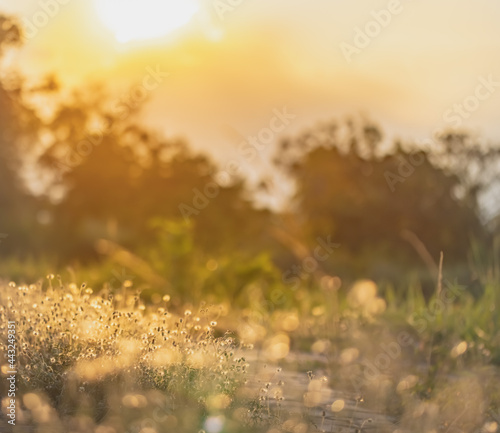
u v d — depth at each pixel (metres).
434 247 41.84
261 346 13.56
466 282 21.38
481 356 12.28
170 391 7.73
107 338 8.13
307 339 15.16
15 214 38.38
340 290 21.91
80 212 45.19
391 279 34.94
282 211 25.72
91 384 7.67
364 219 45.12
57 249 39.56
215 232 42.03
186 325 8.88
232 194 43.72
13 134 32.56
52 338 8.08
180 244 22.36
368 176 46.94
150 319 9.24
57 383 7.80
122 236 42.44
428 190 42.16
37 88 30.36
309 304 19.39
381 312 17.05
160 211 49.16
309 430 7.89
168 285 20.88
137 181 49.97
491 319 14.89
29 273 19.53
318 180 48.00
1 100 30.69
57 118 34.22
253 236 42.09
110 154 47.44
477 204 40.41
